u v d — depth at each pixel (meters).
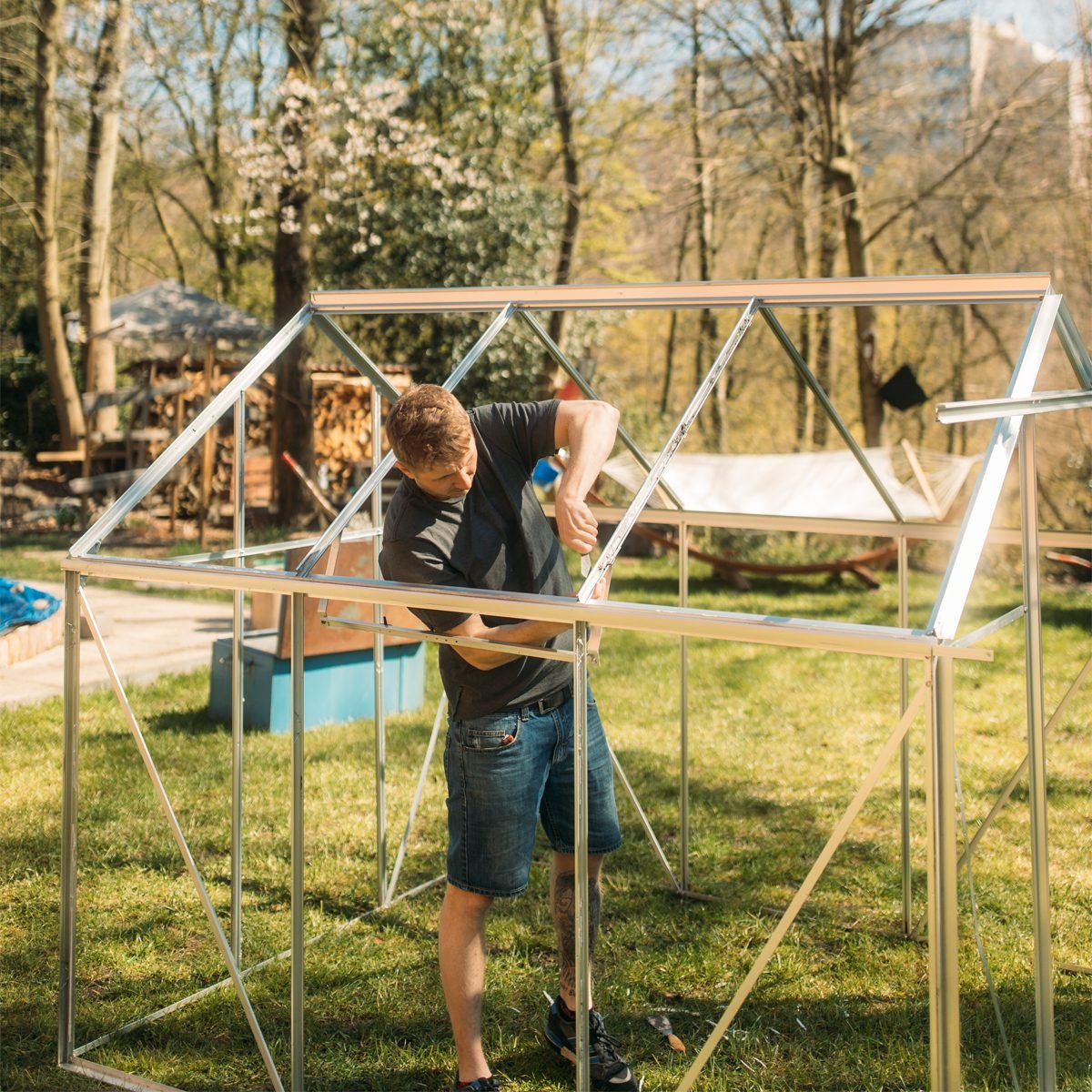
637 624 1.92
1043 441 11.05
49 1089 2.45
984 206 13.23
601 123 15.74
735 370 15.69
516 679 2.32
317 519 12.64
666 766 4.86
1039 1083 2.08
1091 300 12.33
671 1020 2.77
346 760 4.81
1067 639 7.61
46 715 5.36
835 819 4.19
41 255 13.39
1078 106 12.06
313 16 12.73
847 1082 2.49
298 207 12.40
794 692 6.31
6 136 16.28
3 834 3.90
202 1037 2.68
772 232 17.03
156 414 14.69
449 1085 2.49
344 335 3.16
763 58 12.16
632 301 2.76
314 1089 2.46
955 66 12.81
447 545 2.26
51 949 3.08
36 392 16.48
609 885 3.57
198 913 3.34
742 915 3.35
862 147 13.27
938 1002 1.70
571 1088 2.46
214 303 12.59
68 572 2.53
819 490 8.19
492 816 2.34
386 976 2.98
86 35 13.76
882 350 15.46
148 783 4.46
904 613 3.33
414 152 14.16
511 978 2.96
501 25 15.08
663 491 3.58
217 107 16.53
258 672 5.28
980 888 3.51
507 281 14.91
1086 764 4.89
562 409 2.41
